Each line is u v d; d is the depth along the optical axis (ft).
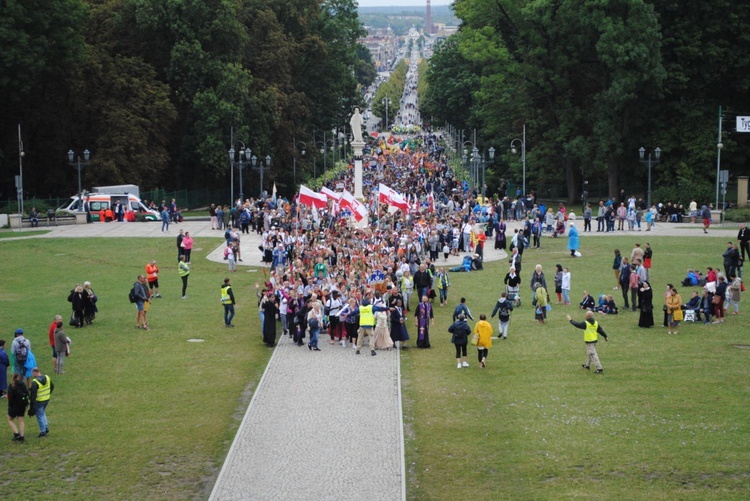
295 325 131.85
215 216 260.62
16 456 87.92
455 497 77.71
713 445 87.45
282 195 394.73
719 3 307.17
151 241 235.20
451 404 102.58
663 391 104.27
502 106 350.43
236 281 187.73
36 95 310.45
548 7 306.55
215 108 329.72
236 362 123.03
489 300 162.40
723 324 137.39
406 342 133.90
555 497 77.20
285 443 89.76
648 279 161.68
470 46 340.59
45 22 291.38
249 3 381.19
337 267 168.04
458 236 217.97
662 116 317.01
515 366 117.60
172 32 332.60
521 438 91.04
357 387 109.40
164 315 153.48
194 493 79.71
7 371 113.60
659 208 281.54
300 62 411.75
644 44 293.02
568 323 141.79
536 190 374.43
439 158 552.41
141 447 90.43
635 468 82.84
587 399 102.27
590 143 310.04
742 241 184.75
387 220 239.30
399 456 86.12
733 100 331.77
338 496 77.10
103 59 323.37
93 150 321.73
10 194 323.78
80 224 274.77
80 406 103.14
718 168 283.18
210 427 96.27
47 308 157.28
